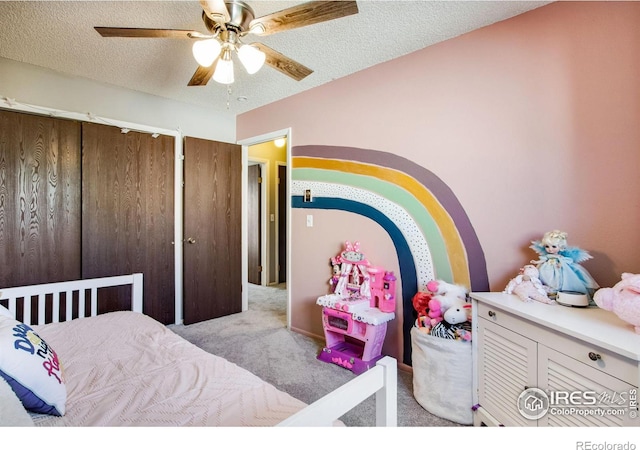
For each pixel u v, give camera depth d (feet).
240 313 12.20
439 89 7.27
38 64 8.38
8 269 7.82
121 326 5.97
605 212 5.27
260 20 4.84
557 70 5.76
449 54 7.11
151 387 3.94
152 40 7.22
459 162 6.99
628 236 5.07
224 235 11.82
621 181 5.13
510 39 6.30
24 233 8.05
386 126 8.18
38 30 6.81
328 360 8.11
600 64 5.32
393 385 3.14
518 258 6.21
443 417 5.79
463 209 6.95
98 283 7.47
